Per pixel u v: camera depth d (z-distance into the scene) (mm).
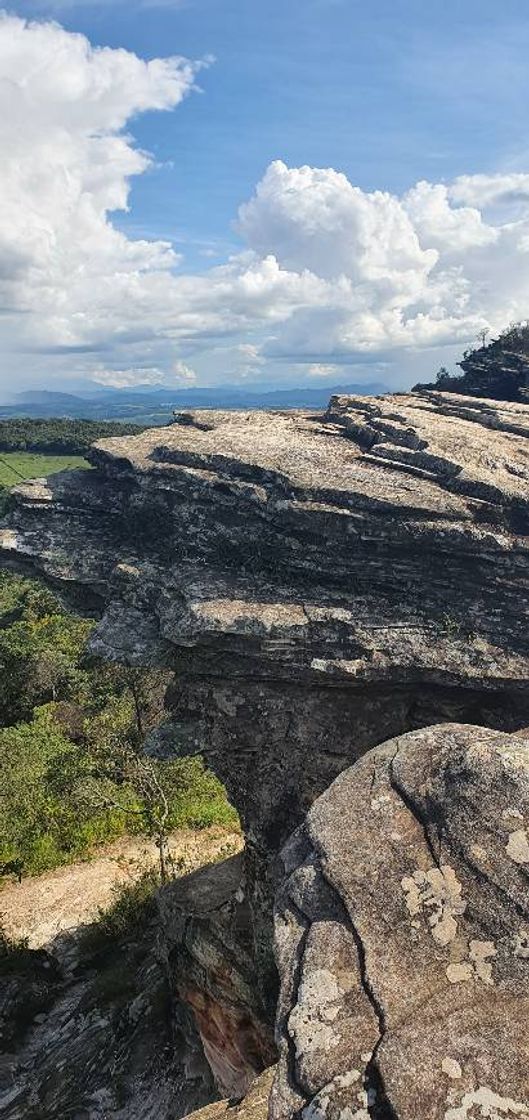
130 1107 12555
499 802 5715
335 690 11922
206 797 25484
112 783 25703
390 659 10953
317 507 11773
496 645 10914
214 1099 12508
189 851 22438
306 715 12125
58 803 25094
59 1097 13039
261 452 13664
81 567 14031
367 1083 4473
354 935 5336
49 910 20219
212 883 14344
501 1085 4305
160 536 14094
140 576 13211
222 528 12867
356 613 11406
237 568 12641
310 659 11180
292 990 5223
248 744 12453
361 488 11898
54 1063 14094
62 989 16812
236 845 22406
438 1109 4215
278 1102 4609
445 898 5363
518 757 6004
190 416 17281
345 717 11992
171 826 23750
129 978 16000
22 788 26219
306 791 12164
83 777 25766
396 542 11430
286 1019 5062
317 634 11227
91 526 15086
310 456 13391
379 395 18234
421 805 6023
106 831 23891
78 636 50406
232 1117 5973
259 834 12453
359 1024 4805
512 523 11453
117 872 21844
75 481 15977
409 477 12289
